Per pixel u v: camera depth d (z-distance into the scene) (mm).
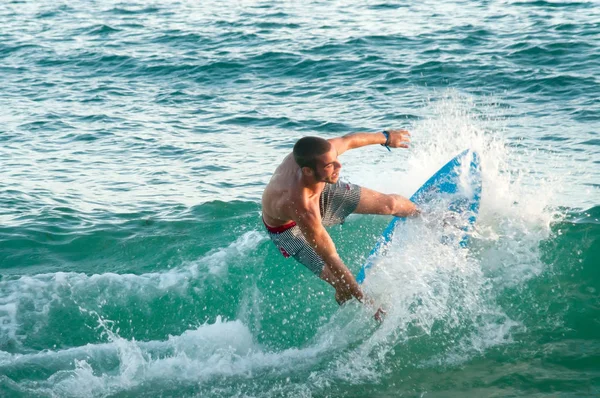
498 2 82938
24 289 24031
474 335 20469
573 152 35625
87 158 40812
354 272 23828
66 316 22562
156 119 49219
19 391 18969
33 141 44844
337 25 76188
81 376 19578
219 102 52875
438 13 79188
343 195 22094
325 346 20875
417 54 61094
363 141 22297
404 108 47094
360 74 57031
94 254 26812
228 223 28625
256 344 21344
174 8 95688
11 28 88062
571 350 19438
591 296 21594
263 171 37031
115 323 22344
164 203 32281
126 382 19453
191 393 18906
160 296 23406
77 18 92688
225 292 23469
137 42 75938
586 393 17516
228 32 76750
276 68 61344
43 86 61188
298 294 23125
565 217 26203
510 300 21594
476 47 61656
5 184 35781
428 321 20984
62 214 30984
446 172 25547
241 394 18750
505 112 44125
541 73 52312
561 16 71062
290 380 19312
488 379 18594
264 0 97062
